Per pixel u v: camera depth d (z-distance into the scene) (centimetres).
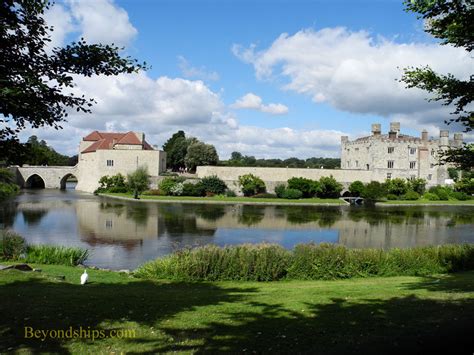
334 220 4519
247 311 1036
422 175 8512
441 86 1051
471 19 898
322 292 1316
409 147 8450
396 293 1270
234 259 1766
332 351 768
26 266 1664
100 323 912
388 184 7744
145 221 4016
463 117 1040
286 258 1806
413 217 4931
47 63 827
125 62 869
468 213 5475
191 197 7012
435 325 914
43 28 809
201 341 809
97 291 1295
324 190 7806
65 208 4981
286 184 8050
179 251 1964
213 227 3766
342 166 9850
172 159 11862
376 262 1886
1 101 720
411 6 928
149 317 970
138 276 1791
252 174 7981
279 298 1209
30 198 6394
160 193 7356
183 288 1492
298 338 832
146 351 756
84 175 8925
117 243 2873
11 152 831
